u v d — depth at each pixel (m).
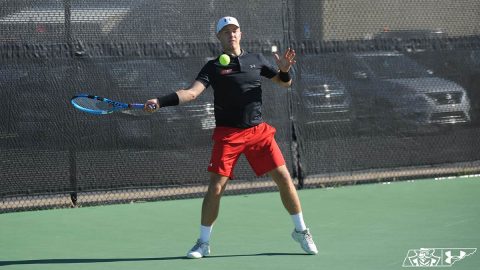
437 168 19.27
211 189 11.71
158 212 15.70
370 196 17.05
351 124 18.38
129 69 16.38
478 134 19.58
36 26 15.70
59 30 15.87
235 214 15.34
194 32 16.84
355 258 11.60
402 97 18.77
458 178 19.17
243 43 17.19
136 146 16.56
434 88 19.06
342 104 18.25
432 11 18.94
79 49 16.02
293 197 11.83
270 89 17.61
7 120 15.62
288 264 11.31
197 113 17.02
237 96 11.56
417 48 18.88
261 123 11.77
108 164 16.38
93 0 16.11
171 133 16.83
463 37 19.27
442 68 19.14
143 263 11.55
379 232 13.45
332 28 18.08
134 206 16.34
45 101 15.85
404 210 15.42
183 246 12.70
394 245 12.42
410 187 18.08
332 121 18.19
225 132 11.66
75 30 15.99
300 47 17.80
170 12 16.64
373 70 18.50
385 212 15.25
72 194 16.20
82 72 16.06
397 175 18.89
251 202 16.58
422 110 18.98
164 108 16.75
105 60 16.19
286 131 17.77
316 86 18.00
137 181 16.61
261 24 17.36
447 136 19.30
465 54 19.31
